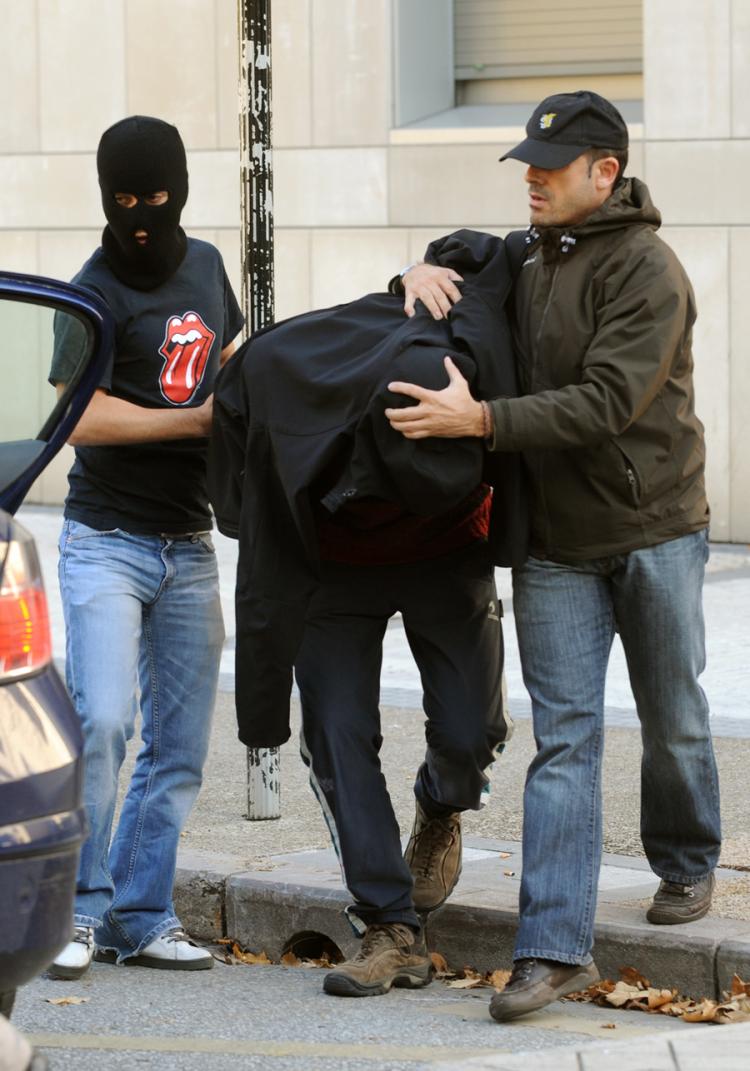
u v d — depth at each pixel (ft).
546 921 20.77
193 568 23.29
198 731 23.66
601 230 20.56
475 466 20.18
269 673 21.44
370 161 64.75
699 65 59.36
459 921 23.80
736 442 60.08
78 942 22.66
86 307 20.70
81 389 21.18
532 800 21.08
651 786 22.61
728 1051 17.92
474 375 20.63
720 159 59.31
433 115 66.08
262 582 21.15
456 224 63.67
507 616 49.32
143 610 23.32
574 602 21.24
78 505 22.91
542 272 21.06
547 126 20.44
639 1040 18.28
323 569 22.17
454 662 22.18
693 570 21.38
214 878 25.72
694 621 21.49
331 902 24.57
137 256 22.47
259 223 29.60
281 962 24.86
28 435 20.99
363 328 21.27
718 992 21.85
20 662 15.55
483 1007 21.63
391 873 21.84
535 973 20.65
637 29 64.54
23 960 15.19
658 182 60.23
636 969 22.38
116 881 23.75
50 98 70.18
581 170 20.48
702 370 60.23
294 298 66.44
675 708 21.84
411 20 65.00
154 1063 18.83
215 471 22.15
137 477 22.72
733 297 59.52
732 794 29.60
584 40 65.41
